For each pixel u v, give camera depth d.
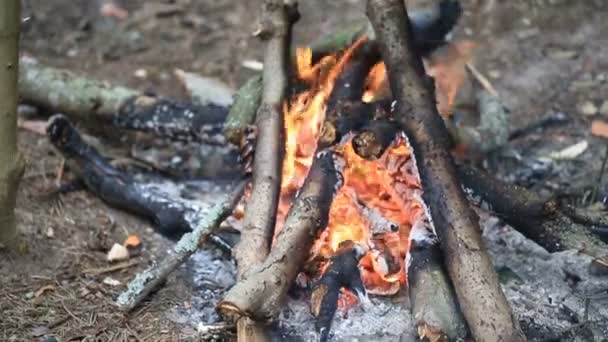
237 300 2.86
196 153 4.49
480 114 4.42
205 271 3.65
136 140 4.59
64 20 5.97
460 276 2.99
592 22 5.81
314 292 3.10
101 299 3.48
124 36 5.84
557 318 3.40
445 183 3.17
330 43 3.79
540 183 4.23
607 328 3.32
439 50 4.53
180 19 6.05
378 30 3.41
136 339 3.28
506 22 5.84
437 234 3.13
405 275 3.36
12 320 3.34
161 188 4.25
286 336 3.17
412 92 3.33
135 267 3.69
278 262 3.01
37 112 4.75
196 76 5.09
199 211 3.83
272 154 3.41
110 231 3.91
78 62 5.54
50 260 3.68
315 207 3.17
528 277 3.63
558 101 5.07
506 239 3.86
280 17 3.67
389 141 3.35
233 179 4.32
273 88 3.58
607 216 3.44
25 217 3.93
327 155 3.32
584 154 4.49
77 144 4.07
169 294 3.52
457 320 2.96
